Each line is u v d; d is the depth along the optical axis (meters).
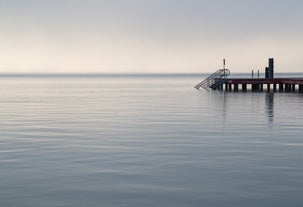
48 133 22.56
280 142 19.12
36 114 34.03
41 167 14.31
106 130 23.64
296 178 12.73
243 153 16.56
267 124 25.70
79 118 30.50
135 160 15.35
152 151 17.08
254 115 31.11
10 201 10.79
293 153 16.55
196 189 11.70
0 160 15.45
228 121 27.45
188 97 55.75
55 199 10.93
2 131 23.47
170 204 10.51
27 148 17.92
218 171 13.64
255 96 53.78
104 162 15.05
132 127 24.92
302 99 47.50
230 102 44.25
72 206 10.41
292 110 34.69
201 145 18.45
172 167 14.22
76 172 13.62
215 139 20.08
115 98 56.62
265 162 14.92
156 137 20.84
